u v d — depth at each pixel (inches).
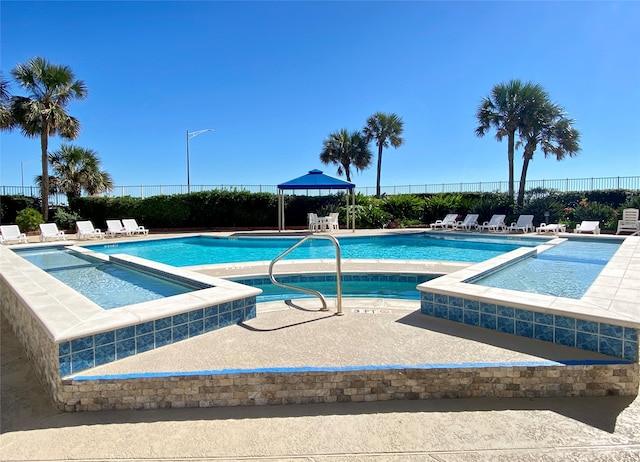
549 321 139.3
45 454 93.7
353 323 164.1
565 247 425.4
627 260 270.5
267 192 797.9
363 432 100.8
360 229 725.3
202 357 128.5
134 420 108.7
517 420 105.3
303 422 106.2
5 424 107.8
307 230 696.4
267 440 98.0
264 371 116.5
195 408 115.2
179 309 144.8
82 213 757.3
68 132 695.1
